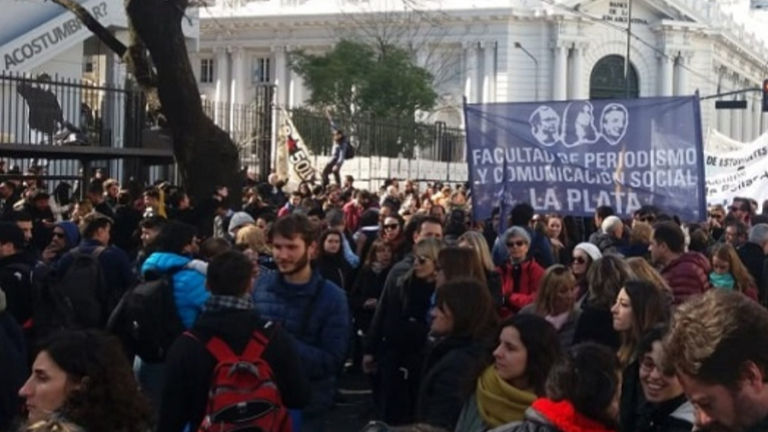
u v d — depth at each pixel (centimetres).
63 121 2455
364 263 1405
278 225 834
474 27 8544
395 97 6350
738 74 9875
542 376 628
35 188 1967
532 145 1569
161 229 952
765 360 324
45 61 3781
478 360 661
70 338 489
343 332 829
